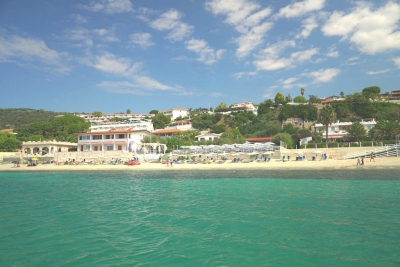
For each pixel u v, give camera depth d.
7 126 188.50
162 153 79.75
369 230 14.80
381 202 21.59
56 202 23.50
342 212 18.56
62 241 13.66
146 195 26.42
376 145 61.00
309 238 13.70
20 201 24.14
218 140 81.12
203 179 38.53
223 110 151.12
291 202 21.94
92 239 13.89
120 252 12.23
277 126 103.38
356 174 39.31
